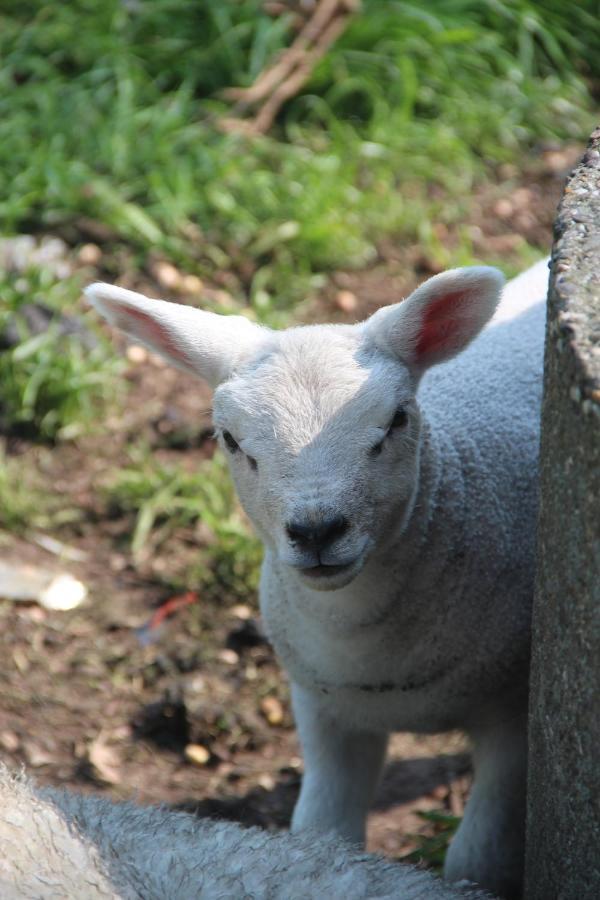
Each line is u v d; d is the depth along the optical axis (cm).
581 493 561
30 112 1619
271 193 1513
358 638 799
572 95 1662
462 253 1436
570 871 624
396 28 1659
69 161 1548
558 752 617
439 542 785
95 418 1327
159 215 1491
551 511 597
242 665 1103
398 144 1573
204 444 1302
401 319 761
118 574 1191
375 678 816
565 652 596
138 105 1623
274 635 866
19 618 1141
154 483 1249
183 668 1098
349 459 721
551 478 594
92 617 1148
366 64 1645
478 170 1571
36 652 1113
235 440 759
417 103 1652
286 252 1462
